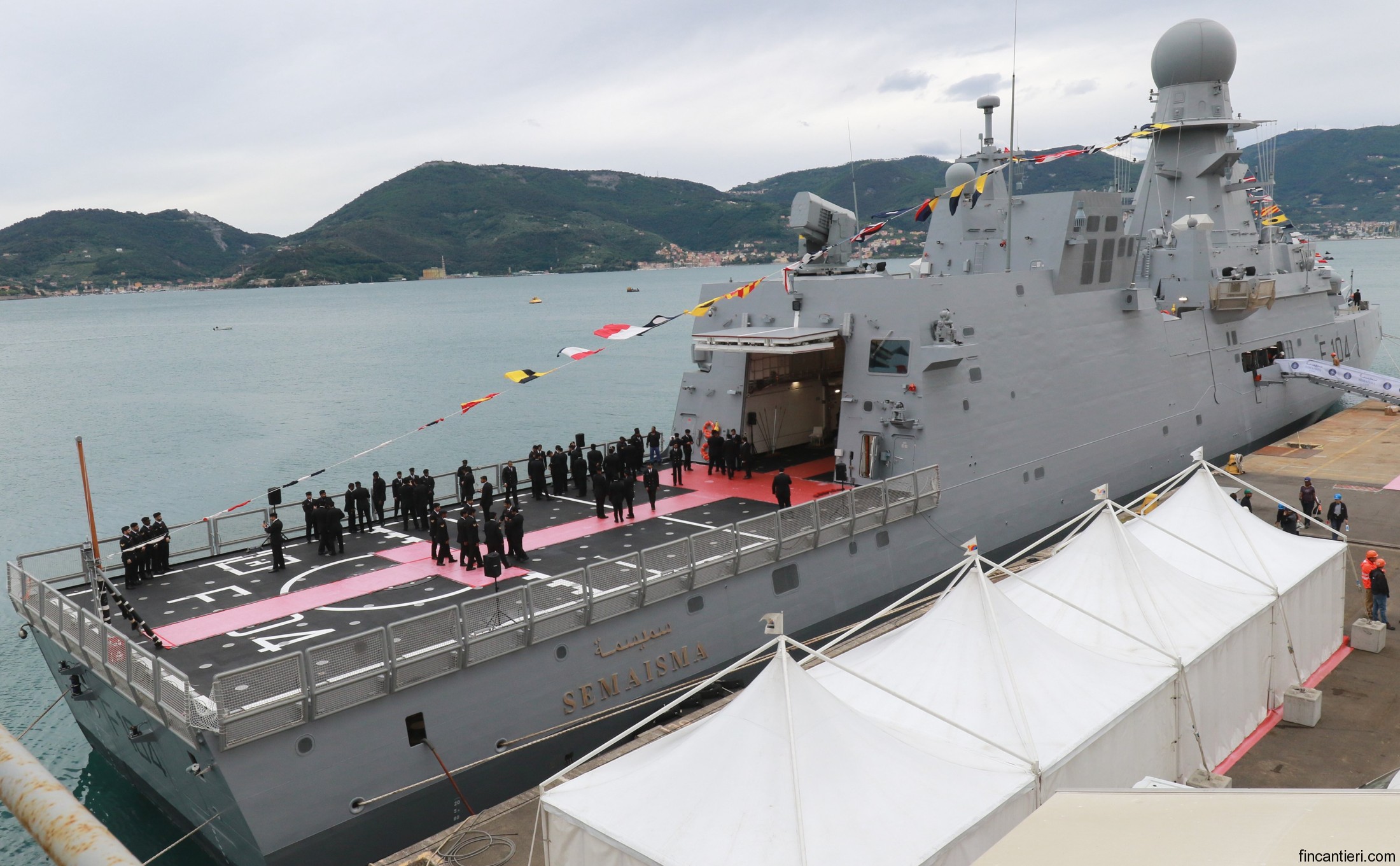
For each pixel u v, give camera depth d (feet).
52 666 70.59
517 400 268.21
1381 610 75.46
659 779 43.93
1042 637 55.88
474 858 52.85
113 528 151.64
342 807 56.90
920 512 88.89
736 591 75.97
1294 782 57.31
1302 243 149.89
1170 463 117.91
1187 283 123.75
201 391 309.42
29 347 531.50
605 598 67.05
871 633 80.38
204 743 52.44
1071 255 102.58
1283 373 138.31
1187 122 124.36
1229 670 60.54
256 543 94.32
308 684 54.39
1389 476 119.03
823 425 124.06
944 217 113.50
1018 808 44.09
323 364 381.19
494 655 62.13
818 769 42.09
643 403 258.37
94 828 5.78
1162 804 20.84
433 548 82.38
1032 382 98.89
